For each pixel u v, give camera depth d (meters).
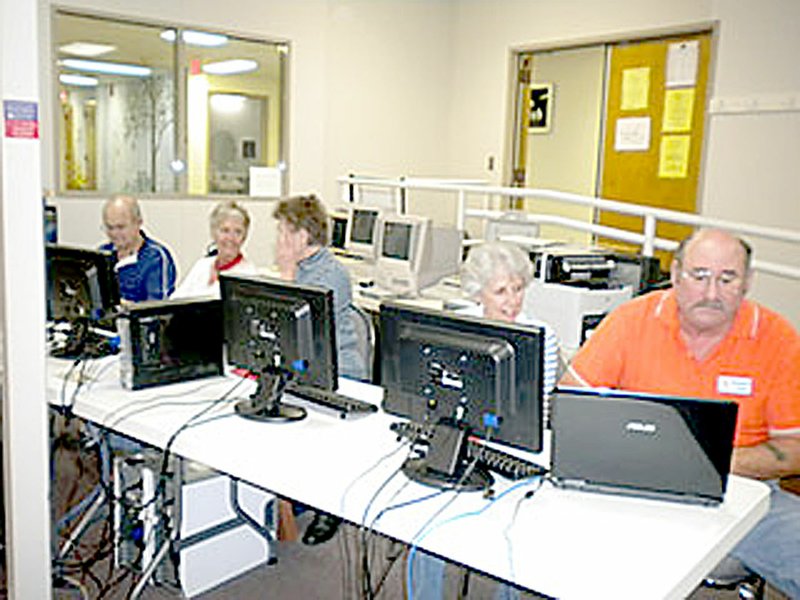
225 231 3.61
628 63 5.86
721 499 1.63
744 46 5.07
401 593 2.57
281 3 6.03
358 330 3.01
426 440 1.88
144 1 5.38
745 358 2.12
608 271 3.33
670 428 1.63
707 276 2.03
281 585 2.63
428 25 6.96
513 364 1.66
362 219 4.83
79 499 2.93
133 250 3.69
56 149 5.14
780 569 1.92
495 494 1.68
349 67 6.57
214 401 2.27
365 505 1.62
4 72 1.47
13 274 1.52
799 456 2.05
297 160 6.31
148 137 5.59
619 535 1.51
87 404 2.23
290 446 1.93
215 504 2.57
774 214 5.00
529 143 6.67
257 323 2.15
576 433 1.67
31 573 1.62
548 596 1.36
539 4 6.37
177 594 2.52
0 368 1.59
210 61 5.79
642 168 5.84
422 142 7.14
